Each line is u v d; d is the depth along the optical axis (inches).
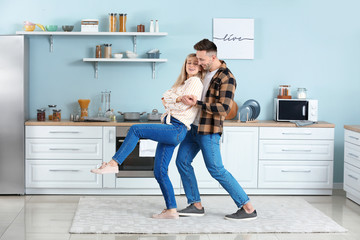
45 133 209.5
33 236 154.1
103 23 225.8
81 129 209.8
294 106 221.0
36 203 196.9
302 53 231.5
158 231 158.6
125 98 228.7
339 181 236.1
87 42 226.1
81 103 222.2
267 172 215.0
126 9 225.8
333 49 232.4
